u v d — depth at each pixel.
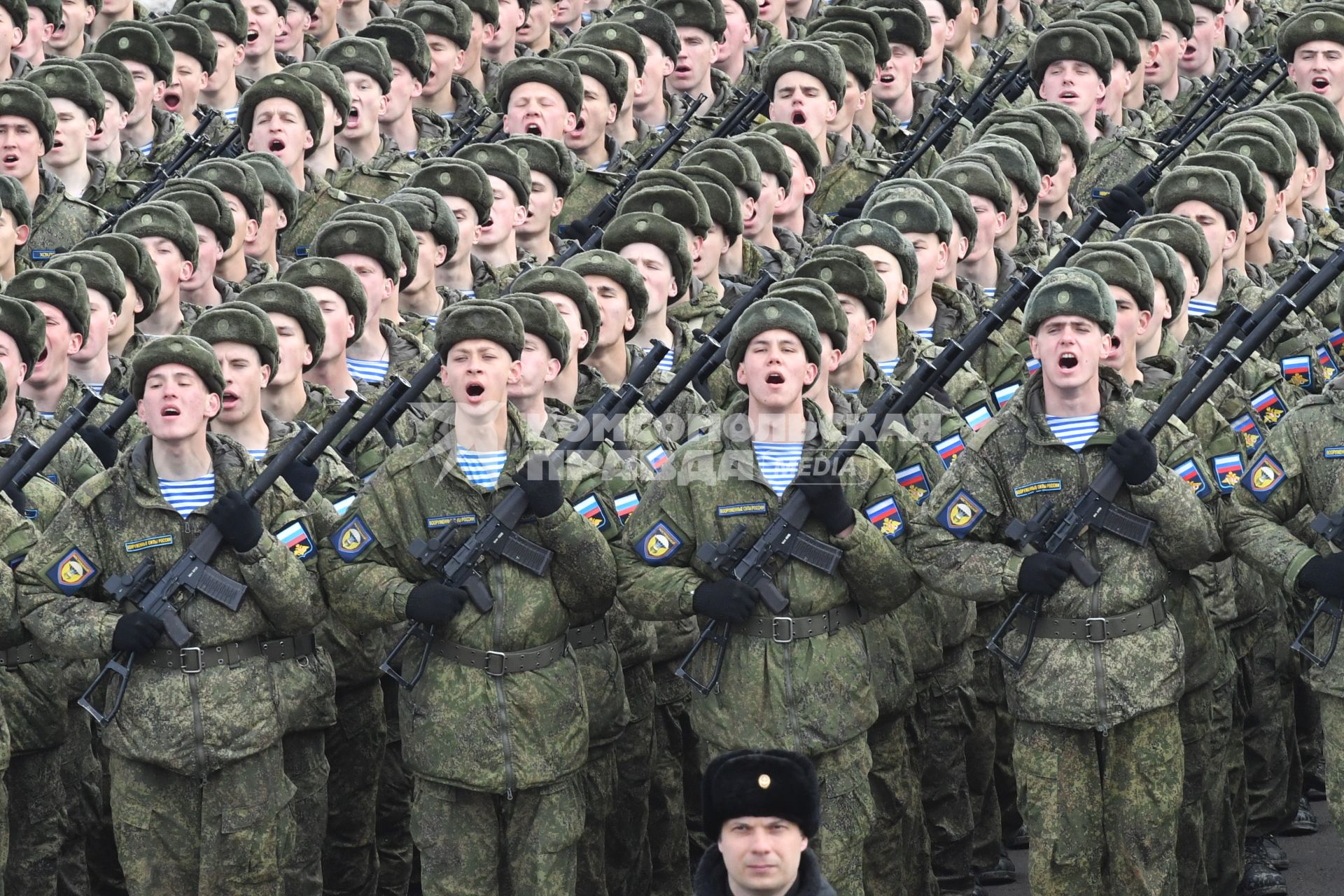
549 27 62.59
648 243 39.81
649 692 35.78
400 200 43.41
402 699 32.00
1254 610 37.25
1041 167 48.94
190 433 31.80
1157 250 37.66
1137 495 31.39
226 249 44.41
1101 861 32.03
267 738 31.92
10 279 41.59
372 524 32.03
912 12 57.22
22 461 33.34
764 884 23.27
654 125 56.88
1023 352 40.75
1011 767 39.06
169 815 31.83
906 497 32.50
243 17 57.50
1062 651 31.53
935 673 36.84
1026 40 63.22
